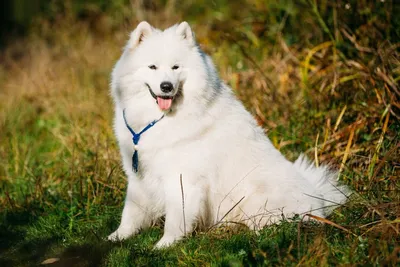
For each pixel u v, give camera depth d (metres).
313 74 8.22
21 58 14.63
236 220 5.73
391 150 5.63
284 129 7.70
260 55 9.62
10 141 9.23
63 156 8.23
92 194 6.92
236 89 8.59
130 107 5.54
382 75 6.86
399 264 4.29
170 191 5.41
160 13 13.08
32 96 10.98
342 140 6.96
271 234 5.07
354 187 6.05
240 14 11.03
